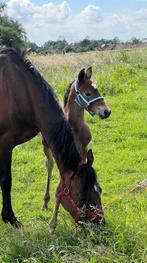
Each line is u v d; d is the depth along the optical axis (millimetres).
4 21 51344
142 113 13469
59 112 5988
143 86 18094
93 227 5219
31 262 5016
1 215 6578
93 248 4957
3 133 6418
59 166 5539
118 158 9773
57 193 5805
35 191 8344
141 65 24453
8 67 6363
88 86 7379
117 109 14008
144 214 6020
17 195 8195
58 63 23891
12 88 6301
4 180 6461
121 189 7988
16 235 5672
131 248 5000
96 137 11375
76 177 5324
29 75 6277
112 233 5242
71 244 5301
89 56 26250
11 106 6309
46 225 6121
